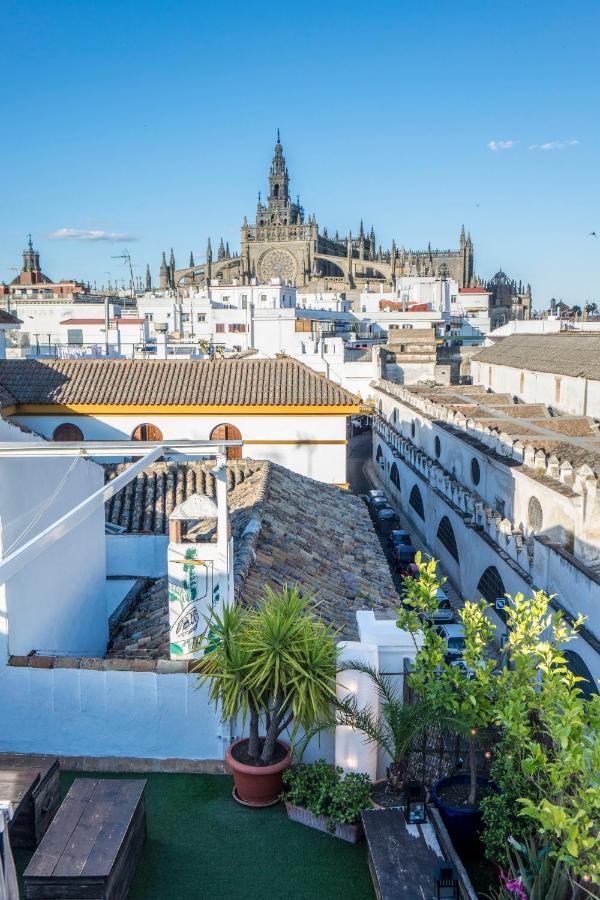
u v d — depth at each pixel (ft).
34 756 38.93
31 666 43.21
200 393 119.75
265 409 118.11
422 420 155.84
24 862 35.06
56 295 388.16
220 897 33.55
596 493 75.31
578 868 26.86
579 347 175.32
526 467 96.48
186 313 339.98
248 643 37.86
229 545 47.19
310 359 261.65
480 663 37.58
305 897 33.65
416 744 40.01
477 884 34.71
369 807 37.63
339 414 118.42
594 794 26.61
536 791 34.35
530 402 182.80
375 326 378.32
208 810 39.37
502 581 97.76
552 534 85.87
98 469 64.34
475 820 36.06
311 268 554.05
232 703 37.52
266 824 38.29
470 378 269.23
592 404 147.54
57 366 126.31
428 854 33.88
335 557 72.79
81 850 31.35
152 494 85.92
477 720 36.01
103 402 116.98
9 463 46.11
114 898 31.35
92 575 62.59
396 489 180.55
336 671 38.40
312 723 38.11
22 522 48.06
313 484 97.50
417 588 39.96
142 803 35.73
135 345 214.48
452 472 132.05
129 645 59.77
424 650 37.86
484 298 510.99
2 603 44.34
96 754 43.34
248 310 293.02
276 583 59.47
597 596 70.38
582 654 72.79
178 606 45.39
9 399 115.24
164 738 43.11
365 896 33.78
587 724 31.37
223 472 45.37
